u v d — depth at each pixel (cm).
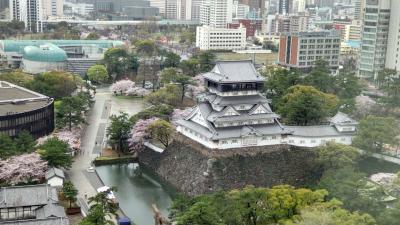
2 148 13975
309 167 14462
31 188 11581
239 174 13900
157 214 11981
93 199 11525
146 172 16038
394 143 15500
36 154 13750
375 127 15275
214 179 13688
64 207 12262
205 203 10100
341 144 14238
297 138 15088
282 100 18388
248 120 14925
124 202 13625
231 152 14262
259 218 10594
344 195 11131
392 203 11250
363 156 15138
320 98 18138
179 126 16125
